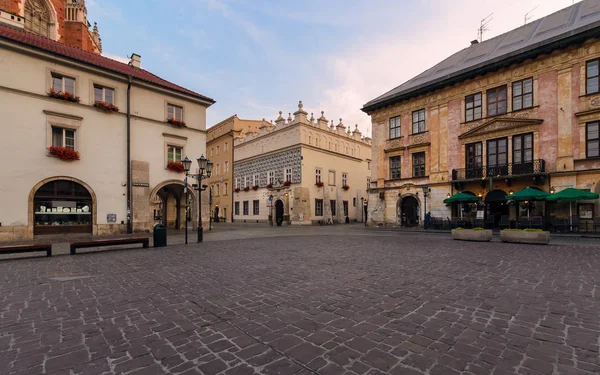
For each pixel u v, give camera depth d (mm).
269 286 6242
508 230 13750
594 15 18594
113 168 19781
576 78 17797
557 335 3703
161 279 6961
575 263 8273
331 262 9039
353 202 43469
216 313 4648
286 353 3314
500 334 3752
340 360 3141
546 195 17062
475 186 22016
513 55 19688
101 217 19094
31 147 16609
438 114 24422
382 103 28125
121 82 20469
